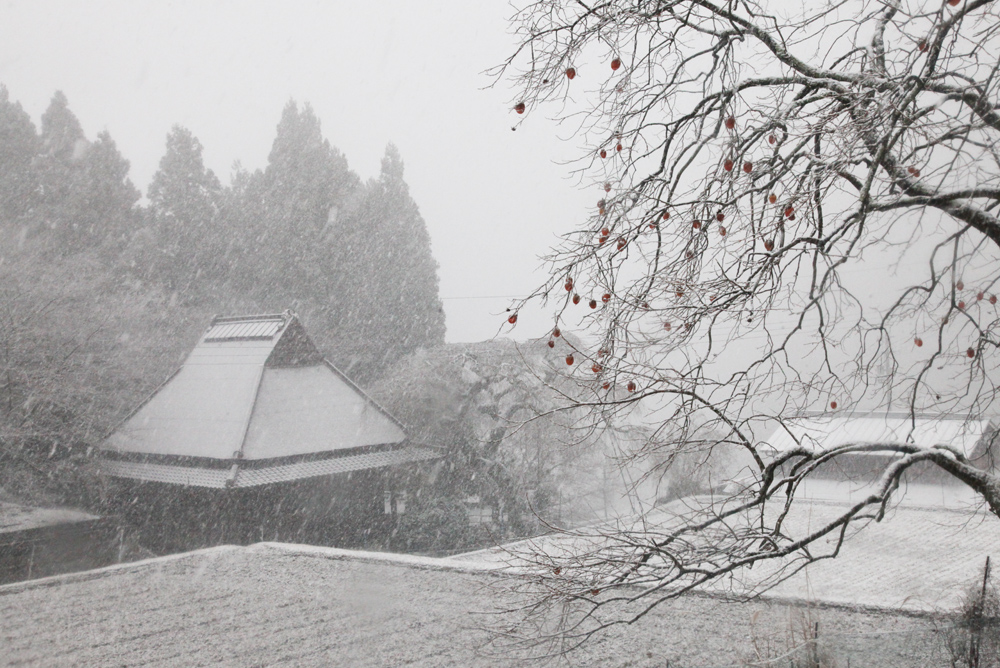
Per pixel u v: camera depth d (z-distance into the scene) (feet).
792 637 28.35
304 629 33.94
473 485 82.07
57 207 123.44
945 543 50.24
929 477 65.82
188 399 82.38
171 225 135.03
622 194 17.58
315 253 140.77
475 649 27.35
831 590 38.52
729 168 16.74
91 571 44.19
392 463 79.82
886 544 49.88
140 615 36.29
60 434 74.43
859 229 15.96
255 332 85.51
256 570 44.37
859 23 16.29
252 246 140.36
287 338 84.33
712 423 19.30
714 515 19.53
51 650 31.78
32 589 40.83
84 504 77.36
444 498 80.18
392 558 45.34
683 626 31.73
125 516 76.69
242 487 69.82
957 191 14.94
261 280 138.92
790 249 17.97
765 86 18.34
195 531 73.05
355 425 81.35
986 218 15.98
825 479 67.72
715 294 17.28
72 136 135.54
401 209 149.79
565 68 17.06
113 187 129.29
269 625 34.63
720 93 18.19
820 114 16.62
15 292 78.23
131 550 72.13
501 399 76.79
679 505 34.63
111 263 123.44
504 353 73.72
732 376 18.44
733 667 27.07
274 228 141.18
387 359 139.44
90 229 123.24
